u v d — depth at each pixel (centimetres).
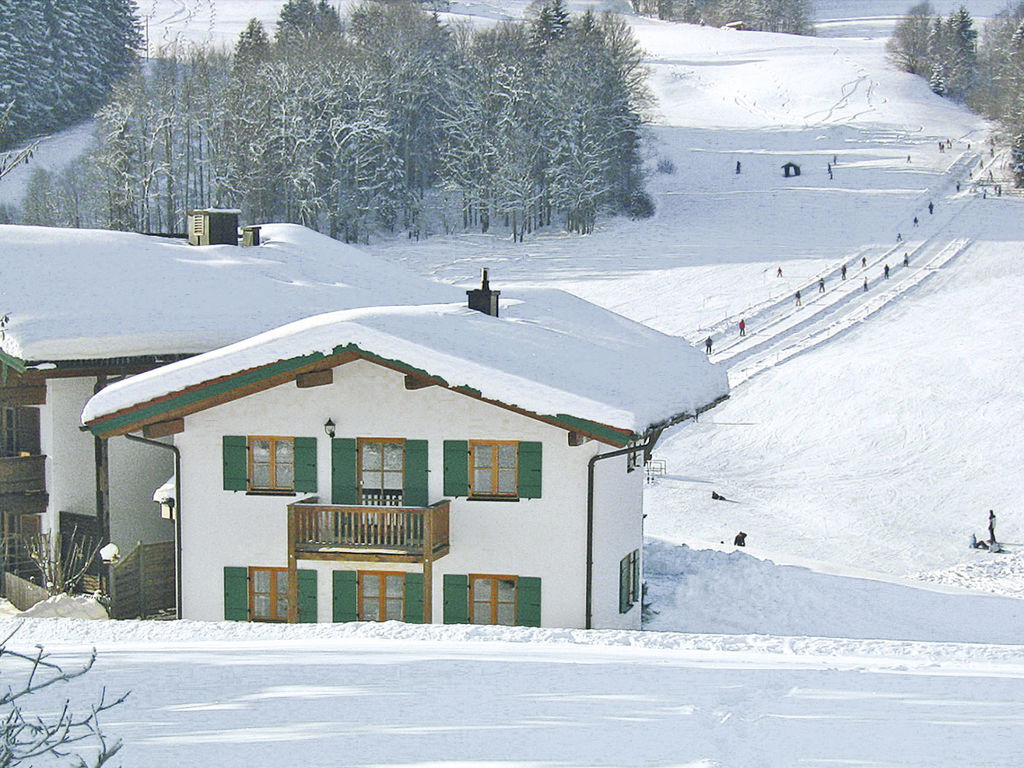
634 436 2098
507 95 12812
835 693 1345
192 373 2242
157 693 1358
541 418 2133
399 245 11994
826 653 1723
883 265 9662
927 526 5191
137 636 1884
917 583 3114
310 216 11962
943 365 7050
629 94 14000
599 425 2114
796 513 5416
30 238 3153
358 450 2325
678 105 19812
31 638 1878
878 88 19775
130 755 1099
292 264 3616
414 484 2308
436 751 1098
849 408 6681
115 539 2833
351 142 12250
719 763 1051
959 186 13025
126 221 11244
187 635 1883
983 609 2814
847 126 17262
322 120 12331
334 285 3528
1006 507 5384
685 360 2880
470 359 2166
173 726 1205
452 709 1261
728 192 13550
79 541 2825
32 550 2773
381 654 1603
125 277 3080
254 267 3456
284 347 2206
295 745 1123
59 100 11962
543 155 12775
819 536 5084
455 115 13475
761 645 1784
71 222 11025
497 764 1052
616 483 2430
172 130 11931
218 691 1362
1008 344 7312
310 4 17250
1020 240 10306
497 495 2294
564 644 1750
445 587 2305
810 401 6838
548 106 12912
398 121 13500
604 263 10569
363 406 2311
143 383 2261
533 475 2269
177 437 2369
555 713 1241
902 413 6544
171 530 2955
